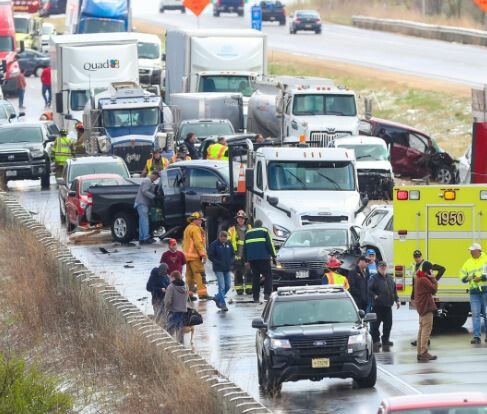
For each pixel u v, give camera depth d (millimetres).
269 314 69875
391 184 140000
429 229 84125
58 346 79750
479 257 80438
